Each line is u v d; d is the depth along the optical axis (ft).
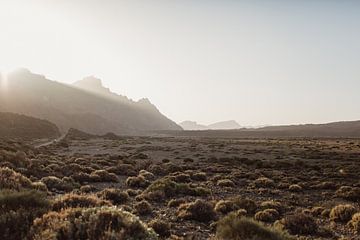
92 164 111.75
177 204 52.21
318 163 133.39
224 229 30.99
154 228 35.19
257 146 251.80
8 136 328.49
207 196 63.21
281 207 51.78
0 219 27.32
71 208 30.86
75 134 440.45
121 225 26.43
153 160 149.48
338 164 128.36
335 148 220.64
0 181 45.80
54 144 244.01
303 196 66.85
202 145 272.51
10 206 31.04
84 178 77.87
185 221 41.98
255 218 44.91
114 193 53.88
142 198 55.98
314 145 256.73
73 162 117.50
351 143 280.92
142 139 426.51
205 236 35.27
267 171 107.65
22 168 79.36
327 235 38.75
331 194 68.69
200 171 106.01
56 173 82.07
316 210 51.11
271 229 31.37
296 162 127.95
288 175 98.27
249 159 147.23
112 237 24.08
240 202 52.54
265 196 66.13
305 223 40.19
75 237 24.89
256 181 80.48
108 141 339.57
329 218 47.67
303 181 87.66
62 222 26.13
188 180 83.92
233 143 301.63
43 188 55.77
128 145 272.92
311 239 36.55
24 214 28.66
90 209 28.86
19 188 45.60
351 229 41.73
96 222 26.13
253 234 29.91
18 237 25.39
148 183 74.74
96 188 69.00
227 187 74.59
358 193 64.90
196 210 43.55
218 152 196.24
